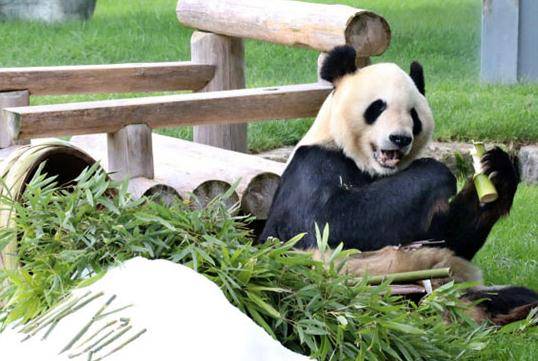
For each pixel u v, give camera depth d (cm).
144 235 758
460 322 923
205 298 661
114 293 680
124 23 3044
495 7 2258
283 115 1166
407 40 2953
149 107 1039
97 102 1034
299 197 960
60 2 3058
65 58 2534
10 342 671
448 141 1783
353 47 1029
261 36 1277
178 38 2822
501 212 1005
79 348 635
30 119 970
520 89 2175
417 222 938
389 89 944
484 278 1148
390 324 734
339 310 750
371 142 952
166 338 627
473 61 2670
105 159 1218
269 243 791
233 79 1412
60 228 773
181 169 1106
